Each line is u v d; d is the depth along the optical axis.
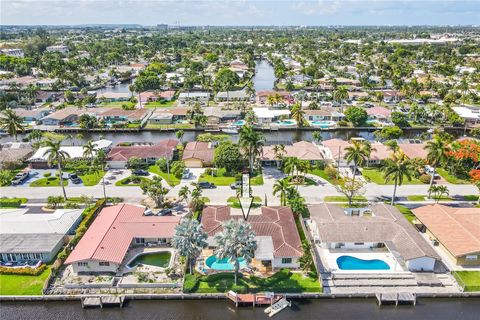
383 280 72.94
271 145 136.50
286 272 74.44
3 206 97.50
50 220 86.81
